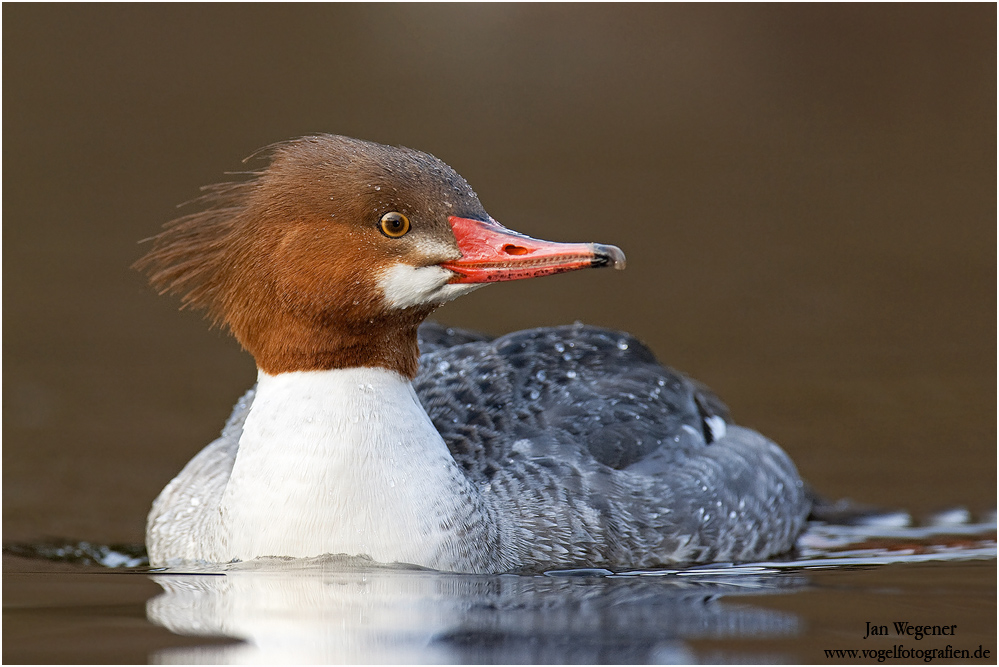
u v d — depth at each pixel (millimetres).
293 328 8383
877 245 19125
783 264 18359
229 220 8742
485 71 24219
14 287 17250
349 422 8336
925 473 12531
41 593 8633
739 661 7207
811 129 23672
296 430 8359
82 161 20719
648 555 9586
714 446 10992
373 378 8461
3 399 14250
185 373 15305
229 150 20922
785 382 14750
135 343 16188
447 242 8445
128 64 24203
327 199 8336
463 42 24359
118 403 14312
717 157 22547
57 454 12961
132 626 7766
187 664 7066
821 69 24406
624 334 11484
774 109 24234
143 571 9391
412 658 7172
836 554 10367
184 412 14109
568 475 9555
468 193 8711
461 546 8508
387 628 7629
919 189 21109
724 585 8930
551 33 24406
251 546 8383
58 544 10711
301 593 8164
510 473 9406
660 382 11023
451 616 7871
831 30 24406
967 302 17109
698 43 24422
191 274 8844
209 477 9977
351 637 7480
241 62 24469
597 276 18281
